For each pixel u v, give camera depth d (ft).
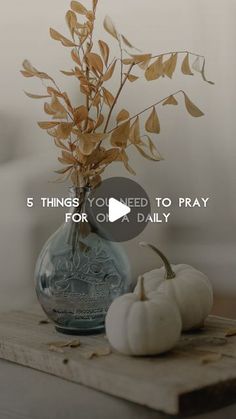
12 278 7.36
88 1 9.59
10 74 9.72
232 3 9.59
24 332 3.53
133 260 8.23
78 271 3.46
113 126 8.26
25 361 3.21
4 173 7.38
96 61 3.49
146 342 2.97
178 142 9.89
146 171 9.77
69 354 3.06
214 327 3.59
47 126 3.57
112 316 3.05
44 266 3.53
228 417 2.71
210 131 9.91
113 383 2.74
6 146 8.73
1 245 7.32
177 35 9.86
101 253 3.50
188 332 3.49
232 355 3.02
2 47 9.91
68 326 3.47
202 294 3.43
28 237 7.25
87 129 3.54
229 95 9.79
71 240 3.51
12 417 2.69
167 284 3.44
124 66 9.51
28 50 9.79
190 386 2.57
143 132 9.76
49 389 2.88
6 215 7.29
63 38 3.58
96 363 2.90
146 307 3.02
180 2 9.80
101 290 3.47
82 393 2.81
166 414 2.60
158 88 9.80
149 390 2.60
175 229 9.84
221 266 9.69
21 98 9.41
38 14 9.80
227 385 2.65
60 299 3.46
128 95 9.64
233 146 9.76
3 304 7.40
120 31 9.78
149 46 9.88
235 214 9.78
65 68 9.46
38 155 7.89
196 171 9.94
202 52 9.85
